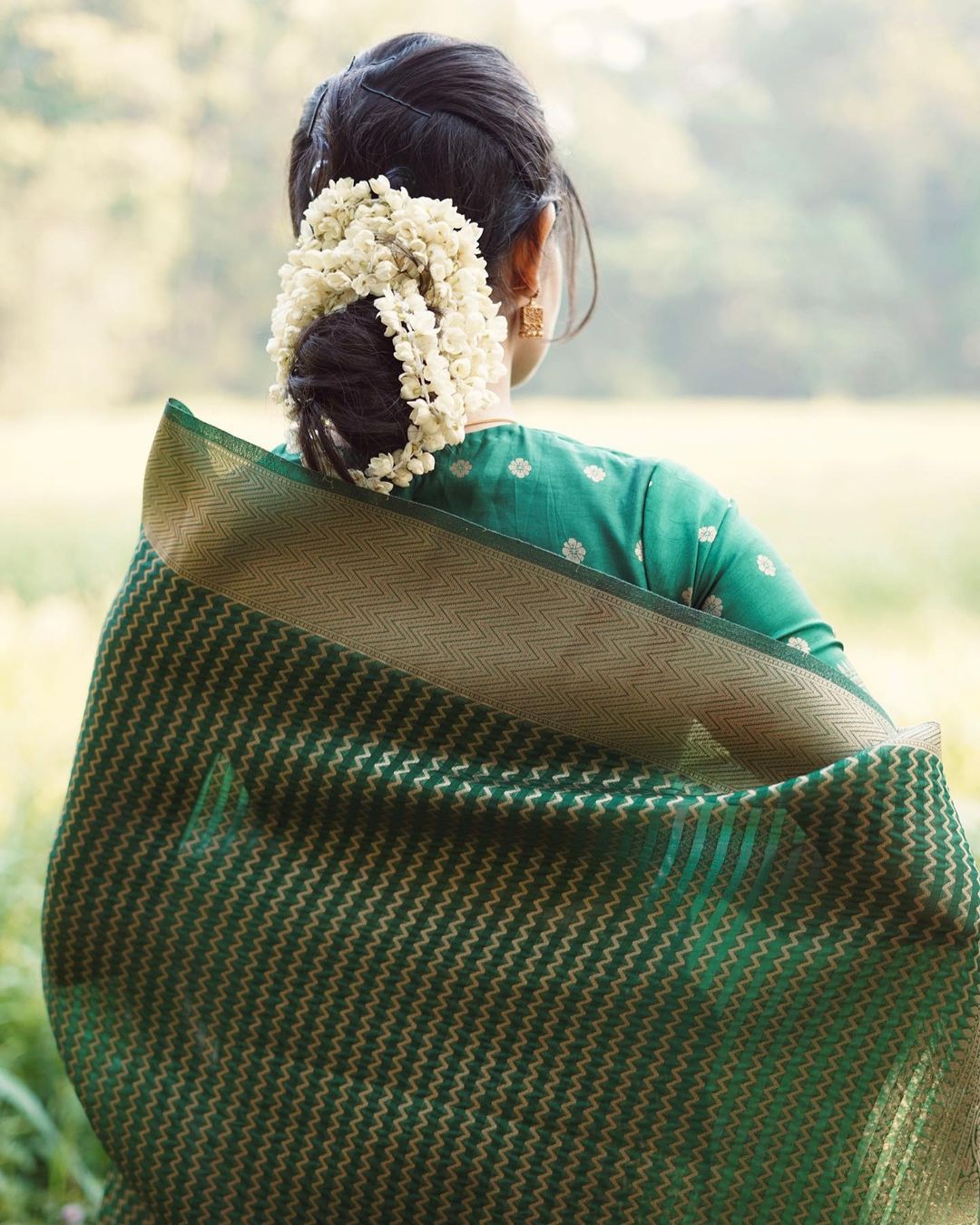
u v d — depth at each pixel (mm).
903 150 38938
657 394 33594
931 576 11141
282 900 1342
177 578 1342
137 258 25031
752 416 24953
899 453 19125
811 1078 1283
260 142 27641
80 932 1434
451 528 1293
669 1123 1284
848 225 36688
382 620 1301
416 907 1309
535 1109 1295
